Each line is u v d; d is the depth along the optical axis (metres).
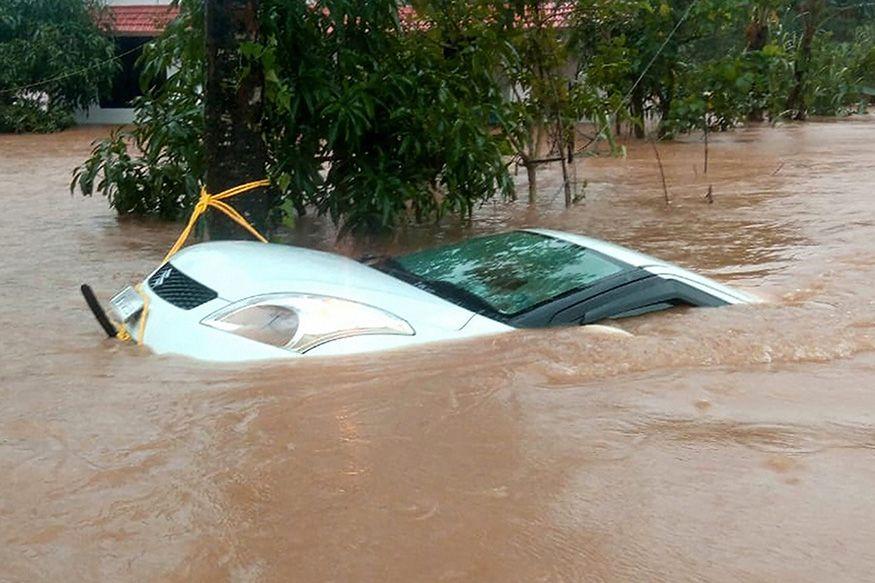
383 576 2.72
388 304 4.57
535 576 2.73
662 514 3.09
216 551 2.86
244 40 7.50
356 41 9.08
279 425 3.73
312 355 4.24
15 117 25.30
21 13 26.50
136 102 10.26
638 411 3.96
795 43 29.25
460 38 10.22
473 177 9.52
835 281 6.63
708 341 4.74
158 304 4.78
